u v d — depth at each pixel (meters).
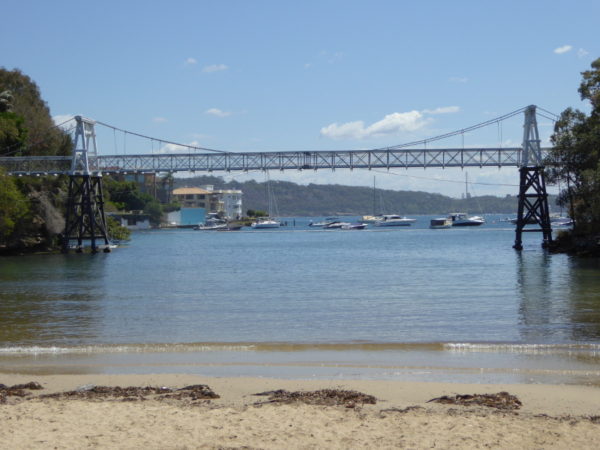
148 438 13.71
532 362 20.77
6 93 99.62
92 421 14.73
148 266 66.19
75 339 25.69
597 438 13.67
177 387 17.84
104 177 128.88
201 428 14.27
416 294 39.81
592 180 62.56
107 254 86.12
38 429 14.23
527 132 85.69
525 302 35.34
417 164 102.75
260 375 19.55
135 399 16.41
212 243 120.31
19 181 86.06
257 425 14.44
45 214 85.69
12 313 32.91
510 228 186.38
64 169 89.81
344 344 24.12
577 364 20.42
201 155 104.19
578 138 71.25
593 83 72.12
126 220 190.50
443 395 16.97
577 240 73.38
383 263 68.06
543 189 85.25
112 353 22.88
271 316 31.42
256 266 66.00
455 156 102.06
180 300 37.94
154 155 103.31
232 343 24.52
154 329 27.97
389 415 15.04
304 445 13.34
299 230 199.38
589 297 37.03
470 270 57.34
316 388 17.70
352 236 149.50
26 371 20.16
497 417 14.89
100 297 39.66
